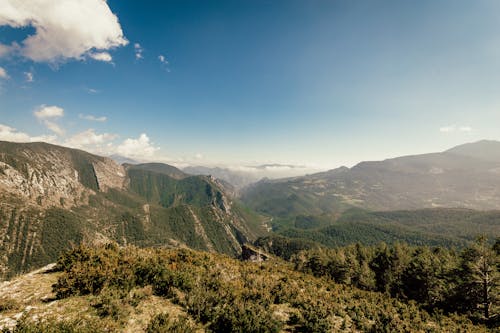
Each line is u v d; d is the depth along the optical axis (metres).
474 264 38.59
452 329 26.91
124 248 28.61
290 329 19.75
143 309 16.89
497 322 32.62
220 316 16.81
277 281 33.50
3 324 13.57
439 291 44.22
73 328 12.81
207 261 34.00
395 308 31.80
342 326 21.83
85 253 23.25
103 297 16.62
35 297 17.09
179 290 20.36
